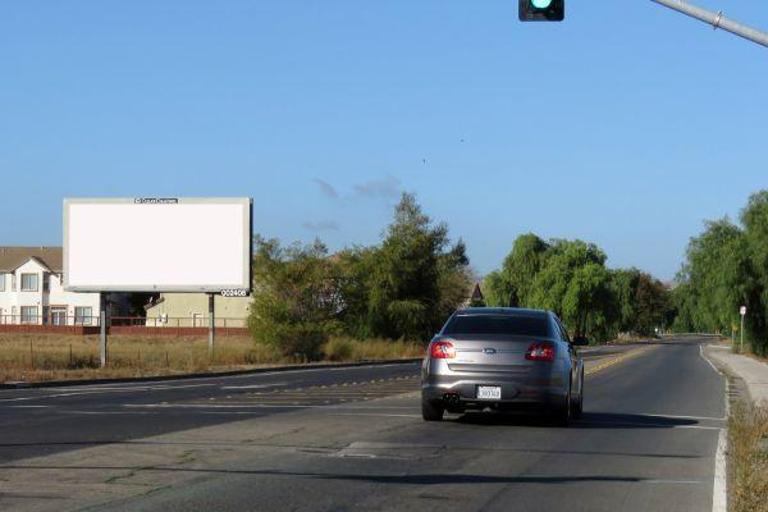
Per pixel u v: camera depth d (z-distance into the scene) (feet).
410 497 33.76
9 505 31.27
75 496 32.94
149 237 152.05
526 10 45.29
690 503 33.88
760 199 214.28
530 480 37.76
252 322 168.45
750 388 99.35
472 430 53.57
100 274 151.74
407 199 233.76
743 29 44.73
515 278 364.58
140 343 201.98
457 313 57.06
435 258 231.71
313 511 31.19
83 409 66.33
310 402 72.69
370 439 48.65
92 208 152.35
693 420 62.85
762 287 207.62
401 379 111.24
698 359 188.44
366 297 220.64
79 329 270.67
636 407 73.82
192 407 67.87
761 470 39.45
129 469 38.70
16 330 281.33
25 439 48.06
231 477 37.09
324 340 173.37
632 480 38.34
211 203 151.64
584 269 340.39
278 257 172.55
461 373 53.88
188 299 304.30
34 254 339.77
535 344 53.88
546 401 53.57
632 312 446.19
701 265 280.92
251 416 60.44
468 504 32.89
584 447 47.83
